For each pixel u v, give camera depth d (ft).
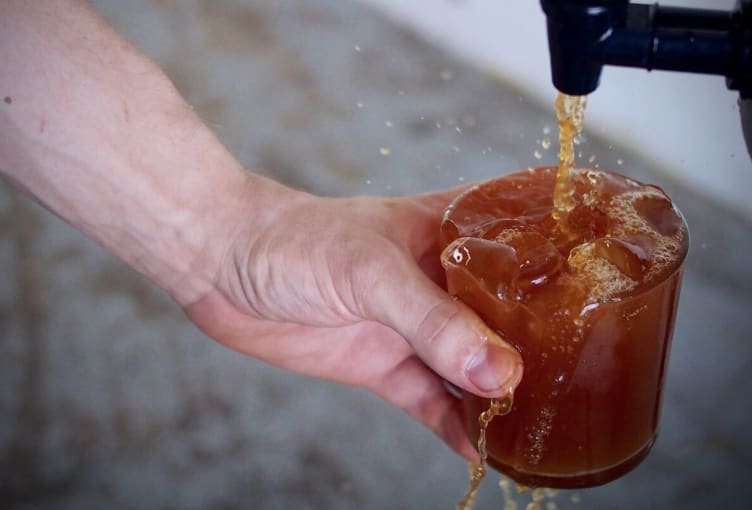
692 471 2.66
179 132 2.15
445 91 3.81
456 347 1.84
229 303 2.22
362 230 2.06
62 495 2.83
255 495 2.78
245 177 2.17
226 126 3.82
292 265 2.07
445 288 2.14
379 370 2.28
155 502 2.80
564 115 1.77
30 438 2.96
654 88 3.08
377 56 4.05
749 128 1.67
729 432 2.70
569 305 1.77
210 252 2.16
